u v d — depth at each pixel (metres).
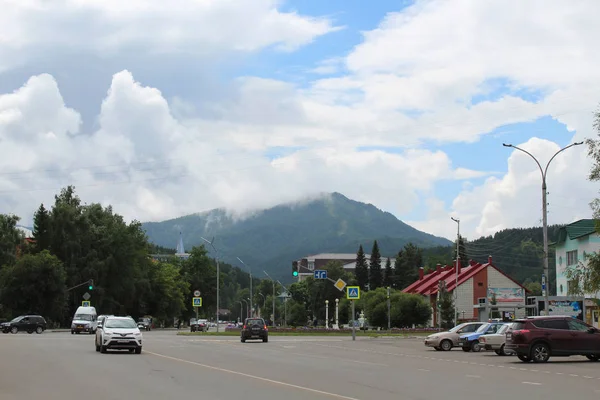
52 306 94.06
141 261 121.56
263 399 16.72
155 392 18.06
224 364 28.69
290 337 70.38
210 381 21.11
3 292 92.88
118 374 23.30
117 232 111.19
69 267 103.50
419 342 58.12
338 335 77.25
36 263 93.50
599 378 23.77
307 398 16.95
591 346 32.31
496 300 91.69
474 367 29.05
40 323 76.69
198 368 26.16
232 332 81.00
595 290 40.81
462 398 17.45
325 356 35.88
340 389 19.23
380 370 26.75
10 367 26.19
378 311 102.06
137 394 17.58
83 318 73.25
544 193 44.66
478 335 43.78
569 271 42.62
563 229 70.94
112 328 35.59
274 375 23.58
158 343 50.62
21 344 45.53
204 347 44.31
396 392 18.70
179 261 156.00
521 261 173.12
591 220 68.88
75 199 114.75
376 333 81.00
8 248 107.56
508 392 19.00
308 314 162.25
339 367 27.89
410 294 103.31
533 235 179.75
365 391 18.84
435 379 22.95
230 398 16.89
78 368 25.77
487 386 20.67
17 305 92.81
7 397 16.94
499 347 38.94
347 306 123.94
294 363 29.94
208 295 154.00
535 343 32.03
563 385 21.16
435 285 113.12
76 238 106.44
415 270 175.88
